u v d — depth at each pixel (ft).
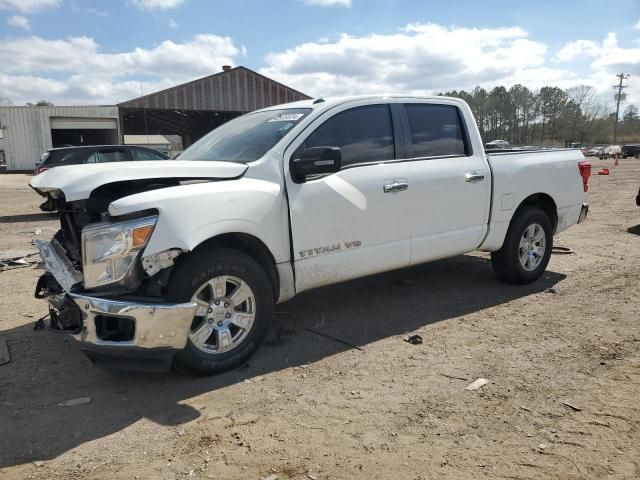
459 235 17.30
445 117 17.42
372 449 9.71
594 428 10.24
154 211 11.49
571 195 20.71
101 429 10.54
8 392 12.13
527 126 290.76
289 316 16.88
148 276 11.48
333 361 13.52
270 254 13.46
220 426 10.57
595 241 28.66
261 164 13.58
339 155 13.20
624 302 17.76
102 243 11.28
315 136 14.49
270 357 13.82
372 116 15.69
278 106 16.88
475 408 11.08
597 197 51.29
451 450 9.63
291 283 13.92
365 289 19.61
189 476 9.02
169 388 12.23
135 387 12.32
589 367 12.89
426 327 15.80
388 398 11.57
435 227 16.66
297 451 9.70
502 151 20.08
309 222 13.97
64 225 13.87
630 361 13.17
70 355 14.16
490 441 9.89
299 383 12.35
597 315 16.56
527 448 9.64
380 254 15.48
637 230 32.01
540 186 19.45
